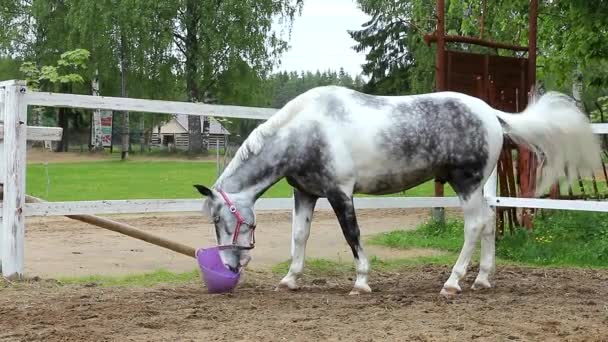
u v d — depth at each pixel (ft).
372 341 15.29
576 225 34.73
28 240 33.53
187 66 132.26
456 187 21.98
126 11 118.83
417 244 33.83
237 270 21.01
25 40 140.97
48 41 137.90
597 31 45.24
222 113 25.31
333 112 21.20
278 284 22.79
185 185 65.67
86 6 119.85
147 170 87.97
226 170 21.48
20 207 22.44
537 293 22.16
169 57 130.52
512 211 34.37
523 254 31.09
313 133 21.04
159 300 20.06
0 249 23.47
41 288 21.49
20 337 15.67
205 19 125.29
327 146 20.98
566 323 17.30
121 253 29.78
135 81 131.13
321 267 26.81
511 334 16.02
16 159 22.39
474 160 21.62
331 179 21.06
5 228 22.52
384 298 20.71
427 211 52.85
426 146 21.43
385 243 34.40
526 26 51.49
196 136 139.23
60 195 54.19
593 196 36.91
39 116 114.21
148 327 16.70
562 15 47.62
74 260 27.66
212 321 17.37
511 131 22.47
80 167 94.27
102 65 124.36
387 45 157.58
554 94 22.82
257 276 25.14
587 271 27.48
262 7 127.95
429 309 18.94
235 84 131.34
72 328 16.49
